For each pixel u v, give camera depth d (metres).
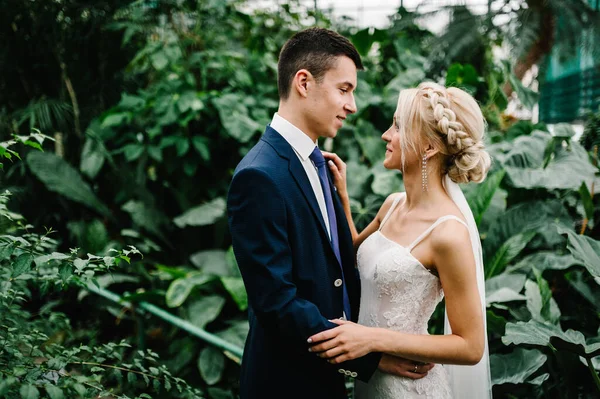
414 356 1.55
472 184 3.29
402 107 1.69
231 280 3.59
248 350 1.82
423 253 1.63
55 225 4.86
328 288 1.68
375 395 1.76
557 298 2.90
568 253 2.90
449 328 1.87
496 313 2.71
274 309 1.51
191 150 4.52
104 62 5.17
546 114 5.80
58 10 4.90
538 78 4.71
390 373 1.71
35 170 4.24
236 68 4.85
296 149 1.71
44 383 1.59
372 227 2.00
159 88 4.48
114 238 4.66
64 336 3.51
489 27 4.48
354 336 1.54
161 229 4.48
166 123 4.31
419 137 1.66
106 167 4.98
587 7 4.23
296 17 5.73
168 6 4.88
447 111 1.63
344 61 1.68
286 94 1.73
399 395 1.70
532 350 2.25
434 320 2.85
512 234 2.96
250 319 1.89
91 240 4.17
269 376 1.70
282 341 1.58
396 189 3.79
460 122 1.67
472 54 4.83
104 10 4.99
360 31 5.27
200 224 4.11
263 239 1.54
